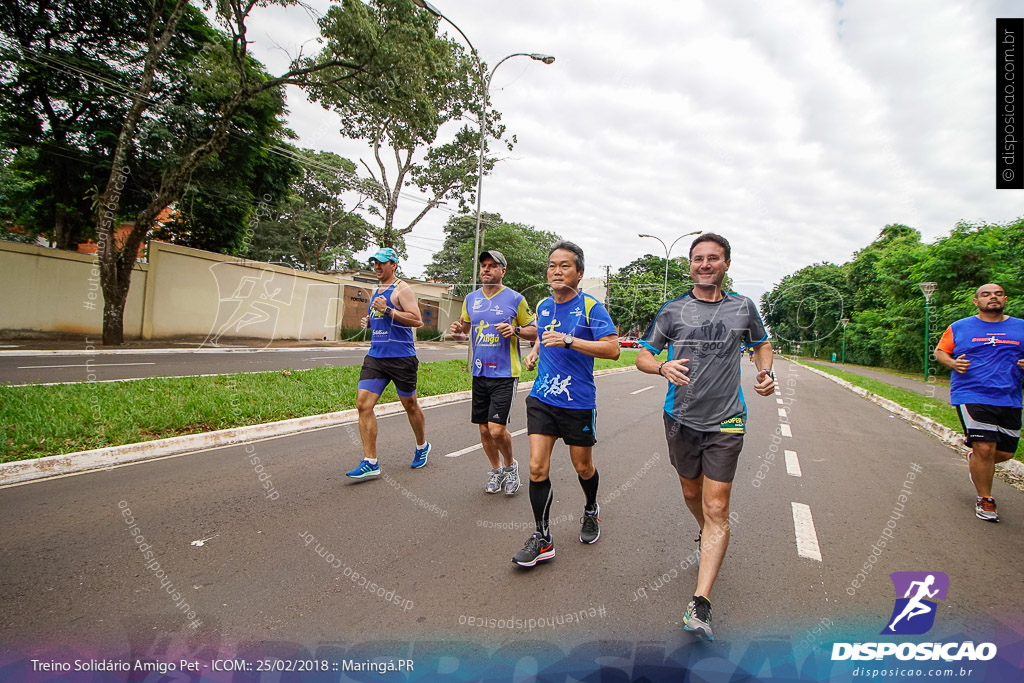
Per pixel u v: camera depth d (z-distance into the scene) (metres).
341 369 10.50
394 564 2.87
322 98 13.14
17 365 9.78
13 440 4.55
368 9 11.97
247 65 14.69
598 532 3.33
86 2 13.48
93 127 15.14
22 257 13.73
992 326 3.96
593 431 3.05
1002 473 5.50
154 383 7.57
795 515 3.88
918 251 17.89
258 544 3.06
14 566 2.70
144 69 13.73
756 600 2.59
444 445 5.80
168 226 18.19
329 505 3.74
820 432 7.63
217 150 14.20
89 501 3.67
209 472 4.45
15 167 15.95
